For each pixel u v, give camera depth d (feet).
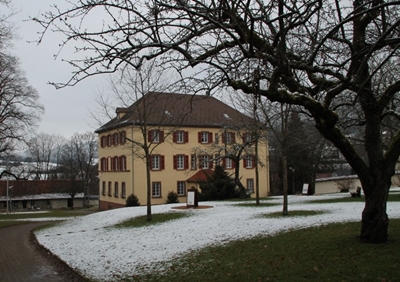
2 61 90.17
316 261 30.99
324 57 28.60
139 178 148.56
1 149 118.52
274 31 24.72
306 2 22.47
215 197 119.96
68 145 302.04
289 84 25.48
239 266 33.60
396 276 25.26
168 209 86.99
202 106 166.91
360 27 31.40
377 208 33.73
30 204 209.56
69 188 217.77
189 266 36.09
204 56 23.50
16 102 110.73
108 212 95.04
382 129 71.31
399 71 37.40
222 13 23.43
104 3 19.15
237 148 118.21
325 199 97.50
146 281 32.86
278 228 50.26
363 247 32.68
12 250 54.60
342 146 31.27
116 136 162.81
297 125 81.76
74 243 55.98
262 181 172.24
